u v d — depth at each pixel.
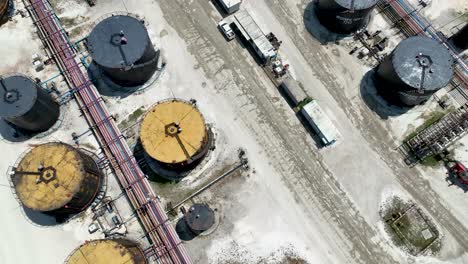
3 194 45.66
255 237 44.12
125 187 44.75
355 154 47.03
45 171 41.53
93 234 44.25
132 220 44.66
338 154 47.00
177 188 45.69
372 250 43.84
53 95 48.75
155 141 42.31
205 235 44.09
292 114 48.56
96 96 47.81
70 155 42.09
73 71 49.00
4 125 47.91
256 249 43.78
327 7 49.47
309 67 50.56
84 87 48.22
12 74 49.88
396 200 45.44
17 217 44.84
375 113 48.62
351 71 50.34
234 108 48.75
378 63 50.50
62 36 50.56
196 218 42.25
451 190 45.84
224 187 45.81
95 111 47.31
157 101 48.97
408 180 46.12
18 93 43.25
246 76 50.09
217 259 43.50
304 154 47.03
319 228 44.53
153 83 49.59
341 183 45.97
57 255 43.75
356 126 48.12
